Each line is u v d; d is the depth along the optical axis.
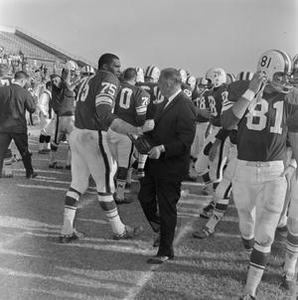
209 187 5.00
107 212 3.60
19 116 5.40
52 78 6.14
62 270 3.05
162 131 3.16
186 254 3.44
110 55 3.30
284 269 3.04
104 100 3.18
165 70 3.14
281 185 2.62
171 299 2.73
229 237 3.85
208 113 5.30
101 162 3.44
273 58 2.50
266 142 2.58
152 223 3.59
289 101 2.58
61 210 4.39
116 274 3.05
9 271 2.97
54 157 6.45
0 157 5.45
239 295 2.81
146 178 3.48
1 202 4.51
